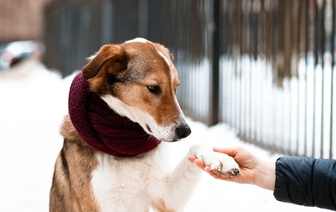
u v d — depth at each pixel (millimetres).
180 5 8930
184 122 2994
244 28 7137
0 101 13094
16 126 9430
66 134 3287
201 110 8328
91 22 15992
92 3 15578
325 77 6594
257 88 6973
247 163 2840
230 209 4641
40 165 6668
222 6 7668
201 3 8164
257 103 7035
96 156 3123
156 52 3113
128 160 3115
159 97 3027
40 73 22219
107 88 3049
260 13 6867
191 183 3057
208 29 7934
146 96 3018
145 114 3027
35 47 26109
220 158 2652
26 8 36906
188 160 2955
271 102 6773
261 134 6512
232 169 2594
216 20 7691
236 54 7312
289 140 5953
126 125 3059
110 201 3133
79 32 17688
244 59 7133
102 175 3096
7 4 36750
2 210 5082
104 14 14070
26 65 21578
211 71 7742
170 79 3070
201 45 8227
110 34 13781
